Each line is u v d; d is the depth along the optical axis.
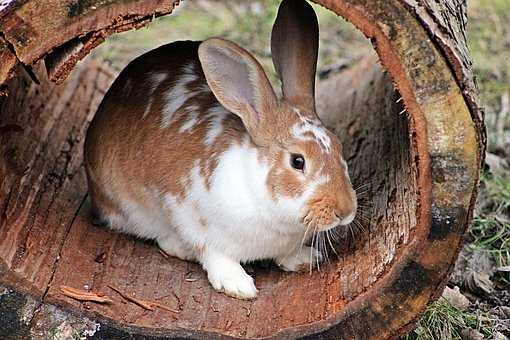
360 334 4.38
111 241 5.28
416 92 4.07
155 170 5.11
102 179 5.35
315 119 4.93
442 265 4.26
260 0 9.29
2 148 5.16
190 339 4.36
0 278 4.24
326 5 4.02
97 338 4.32
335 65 8.14
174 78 5.35
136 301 4.65
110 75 7.35
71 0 3.91
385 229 4.76
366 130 6.15
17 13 3.88
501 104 7.78
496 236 6.04
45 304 4.30
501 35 8.91
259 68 4.79
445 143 4.11
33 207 5.05
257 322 4.59
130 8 3.98
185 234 5.12
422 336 5.00
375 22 4.00
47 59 4.19
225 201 4.89
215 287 4.94
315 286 4.84
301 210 4.70
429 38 4.00
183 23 8.81
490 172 6.75
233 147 4.94
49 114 6.11
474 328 5.22
